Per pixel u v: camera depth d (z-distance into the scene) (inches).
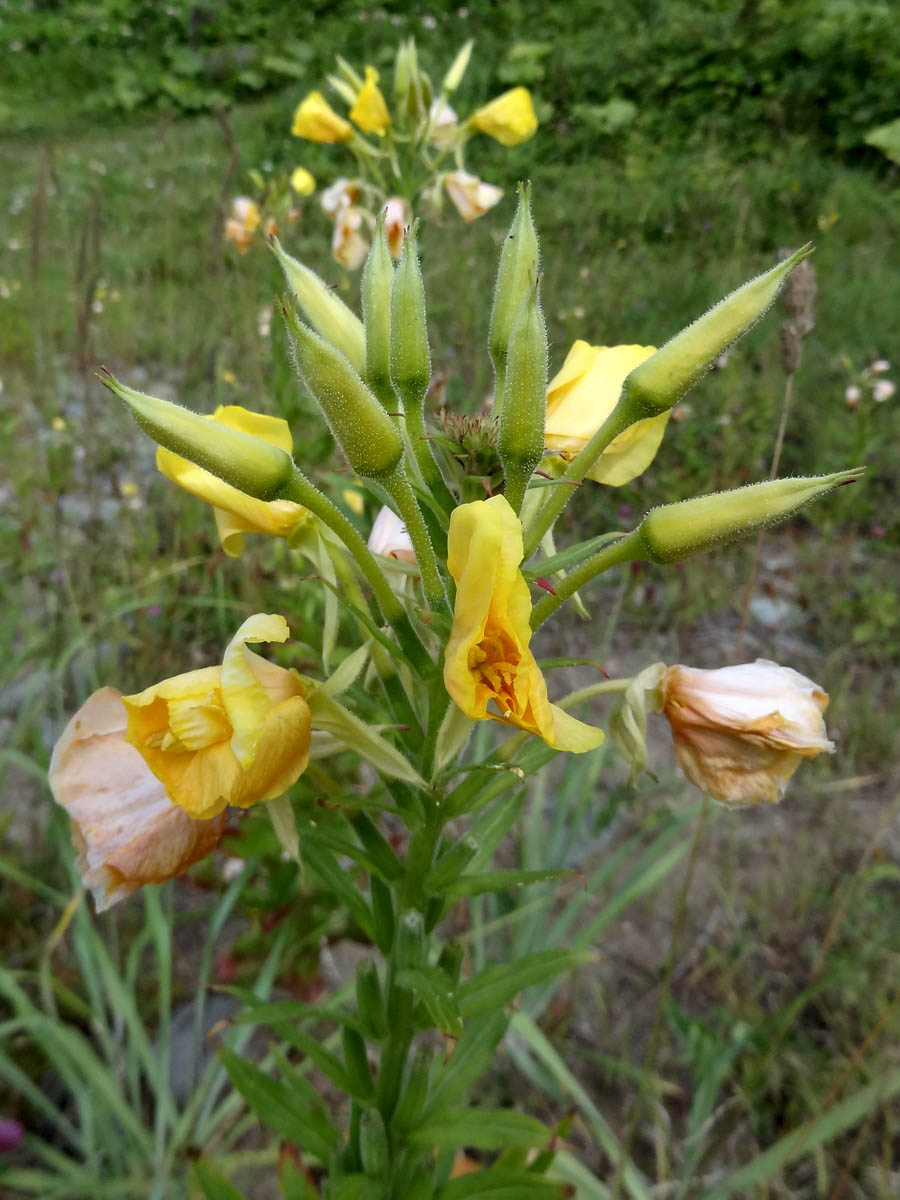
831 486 45.5
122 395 44.3
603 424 51.3
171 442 45.5
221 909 93.9
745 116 374.9
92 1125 84.1
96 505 134.6
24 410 165.5
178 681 46.6
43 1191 84.7
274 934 98.7
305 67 502.9
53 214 299.3
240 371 161.2
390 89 376.5
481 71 416.2
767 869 116.2
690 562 154.3
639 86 398.0
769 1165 80.0
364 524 100.1
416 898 58.6
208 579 139.3
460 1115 62.5
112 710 53.2
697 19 406.6
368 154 144.1
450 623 49.7
